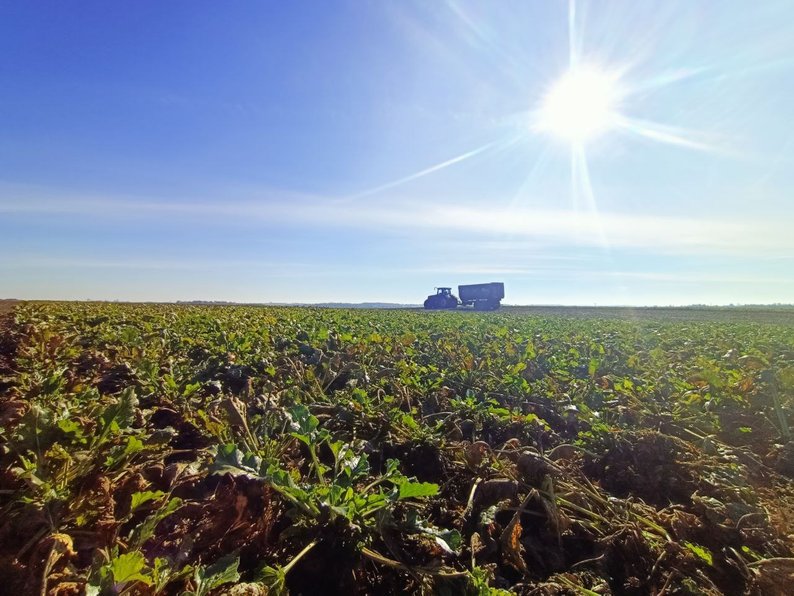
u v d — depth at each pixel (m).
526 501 3.09
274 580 2.00
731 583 2.54
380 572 2.35
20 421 2.73
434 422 4.67
